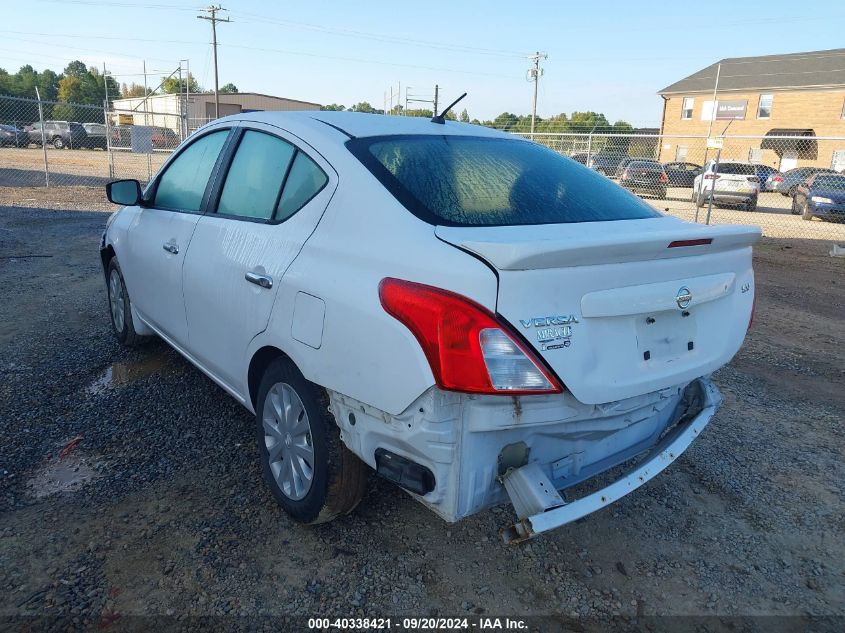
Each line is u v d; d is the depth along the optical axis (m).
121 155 32.47
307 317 2.51
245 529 2.83
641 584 2.63
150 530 2.80
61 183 18.39
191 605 2.39
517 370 2.00
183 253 3.53
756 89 40.94
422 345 2.07
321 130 2.90
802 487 3.39
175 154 4.05
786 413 4.32
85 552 2.64
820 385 4.86
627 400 2.33
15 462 3.29
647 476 2.35
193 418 3.83
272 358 2.93
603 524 3.02
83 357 4.75
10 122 42.56
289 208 2.83
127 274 4.45
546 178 2.96
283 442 2.86
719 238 2.47
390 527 2.90
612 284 2.19
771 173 26.11
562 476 2.35
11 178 18.94
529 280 2.02
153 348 4.97
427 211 2.38
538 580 2.62
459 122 3.50
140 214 4.29
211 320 3.28
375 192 2.47
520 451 2.19
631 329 2.28
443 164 2.76
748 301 2.80
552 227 2.49
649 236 2.22
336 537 2.81
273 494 2.96
